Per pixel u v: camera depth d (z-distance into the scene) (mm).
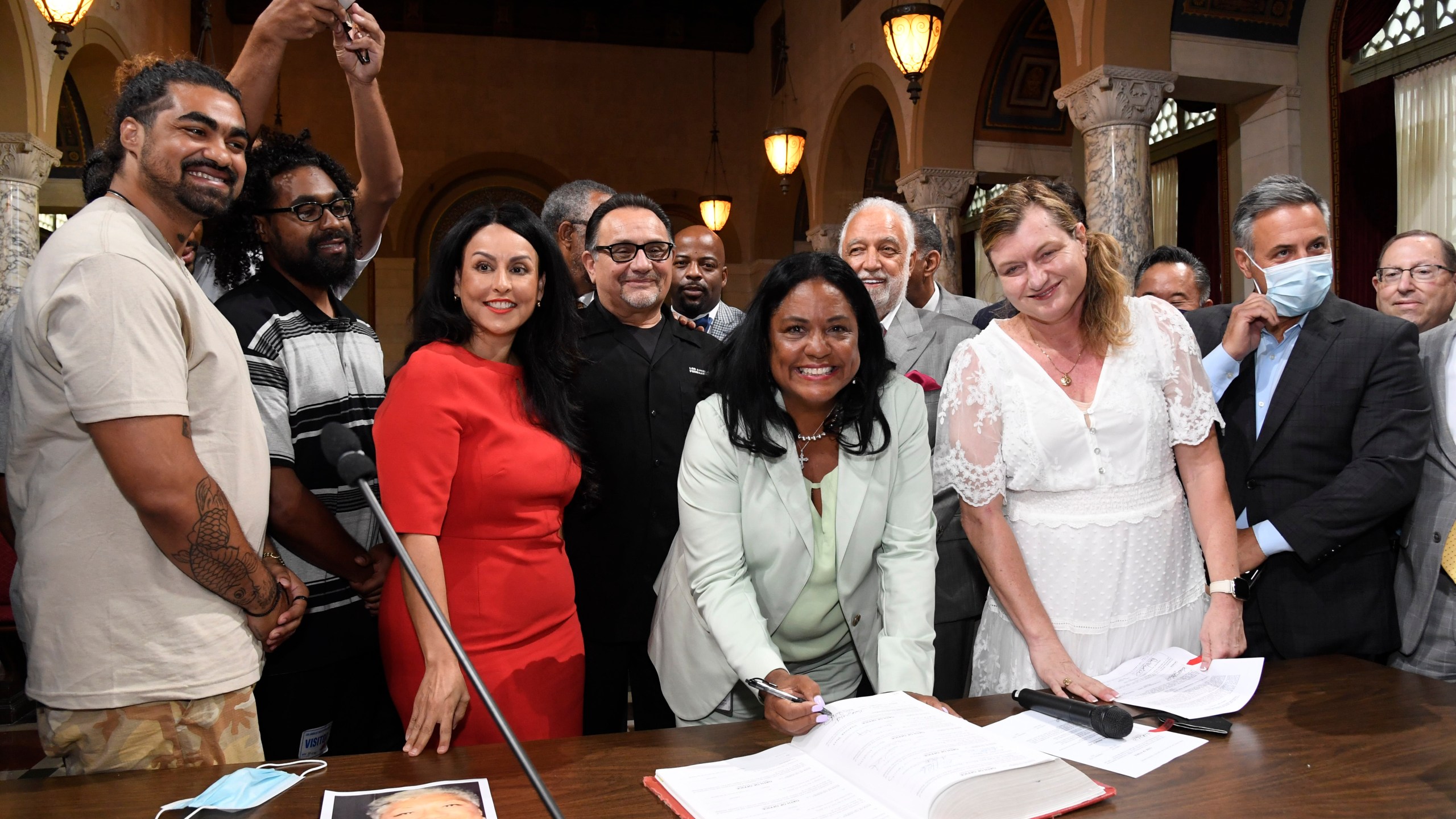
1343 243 6215
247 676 1641
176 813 1253
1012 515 1969
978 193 10406
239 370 1695
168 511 1478
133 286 1481
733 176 12945
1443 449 2186
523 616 1888
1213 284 7445
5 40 6523
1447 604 2105
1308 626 2064
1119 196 5832
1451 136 5617
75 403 1441
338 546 2033
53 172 8930
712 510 1785
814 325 1689
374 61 2414
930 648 1740
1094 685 1640
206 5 6887
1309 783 1306
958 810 1172
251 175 2135
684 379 2549
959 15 7883
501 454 1847
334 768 1413
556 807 1030
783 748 1438
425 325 1948
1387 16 5965
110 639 1515
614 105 12656
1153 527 1896
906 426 1870
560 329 2020
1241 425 2197
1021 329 1956
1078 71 6078
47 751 1553
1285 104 6379
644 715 2547
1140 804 1251
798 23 11383
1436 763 1361
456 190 12422
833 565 1846
